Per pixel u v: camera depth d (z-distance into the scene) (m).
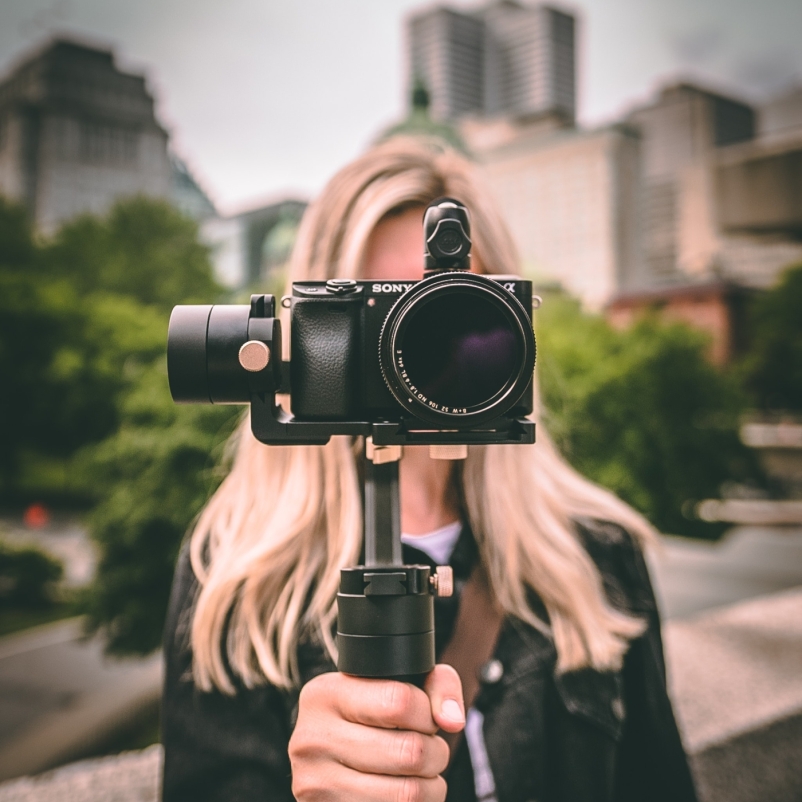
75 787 2.49
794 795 3.16
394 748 0.84
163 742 1.33
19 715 15.88
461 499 1.50
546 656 1.42
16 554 23.25
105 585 14.02
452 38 72.44
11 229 42.00
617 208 59.12
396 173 1.42
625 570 1.57
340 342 1.00
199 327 0.96
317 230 1.47
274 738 1.28
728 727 3.10
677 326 32.97
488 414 0.94
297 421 1.00
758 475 36.66
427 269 1.02
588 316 36.03
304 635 1.35
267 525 1.39
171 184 49.50
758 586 23.34
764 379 48.81
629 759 1.49
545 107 71.38
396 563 0.94
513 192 63.59
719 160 58.44
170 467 13.39
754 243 56.94
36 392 33.22
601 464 21.03
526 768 1.35
